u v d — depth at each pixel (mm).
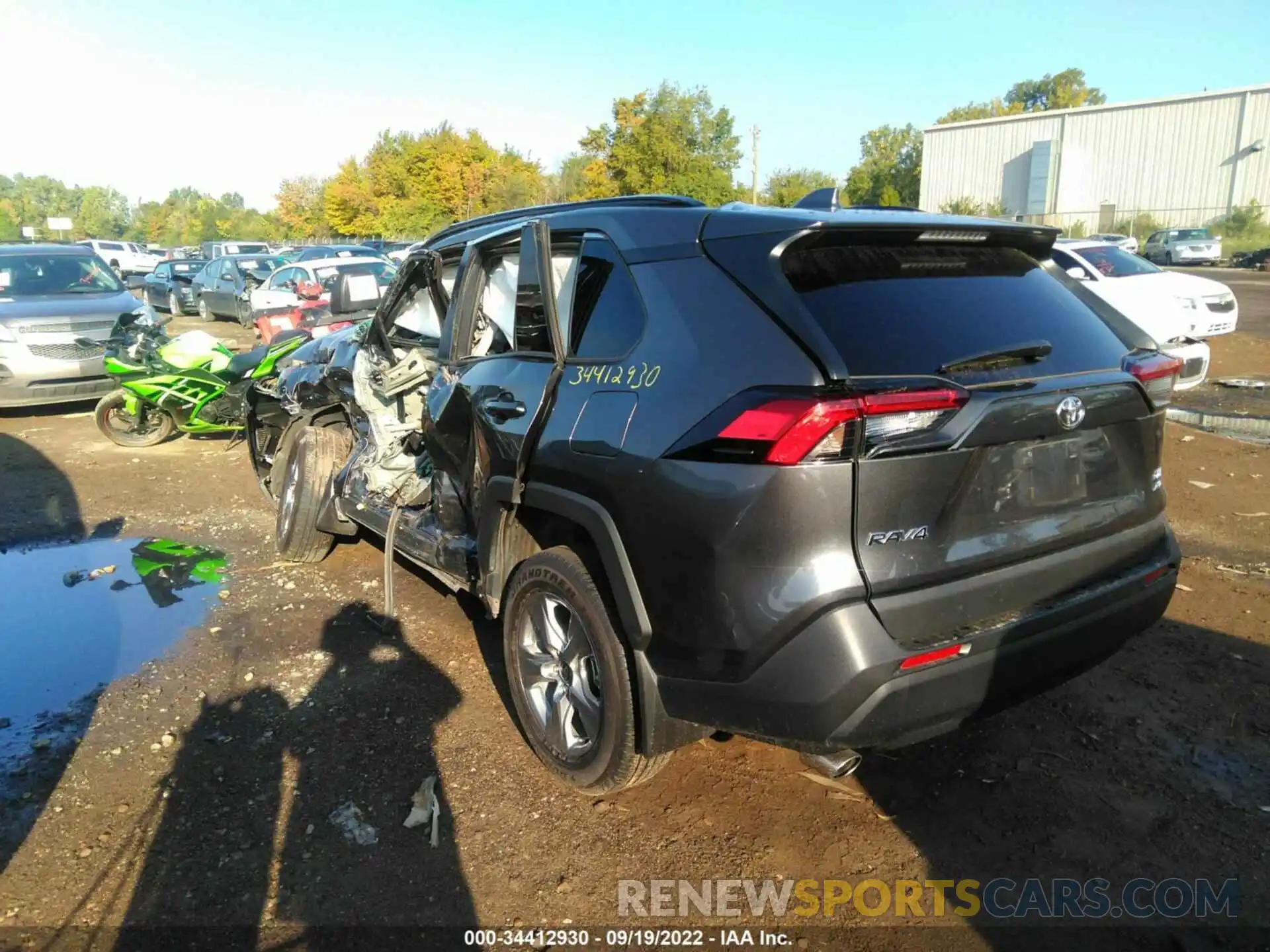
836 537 2357
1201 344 9469
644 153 37312
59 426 10328
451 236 4590
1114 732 3570
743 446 2410
